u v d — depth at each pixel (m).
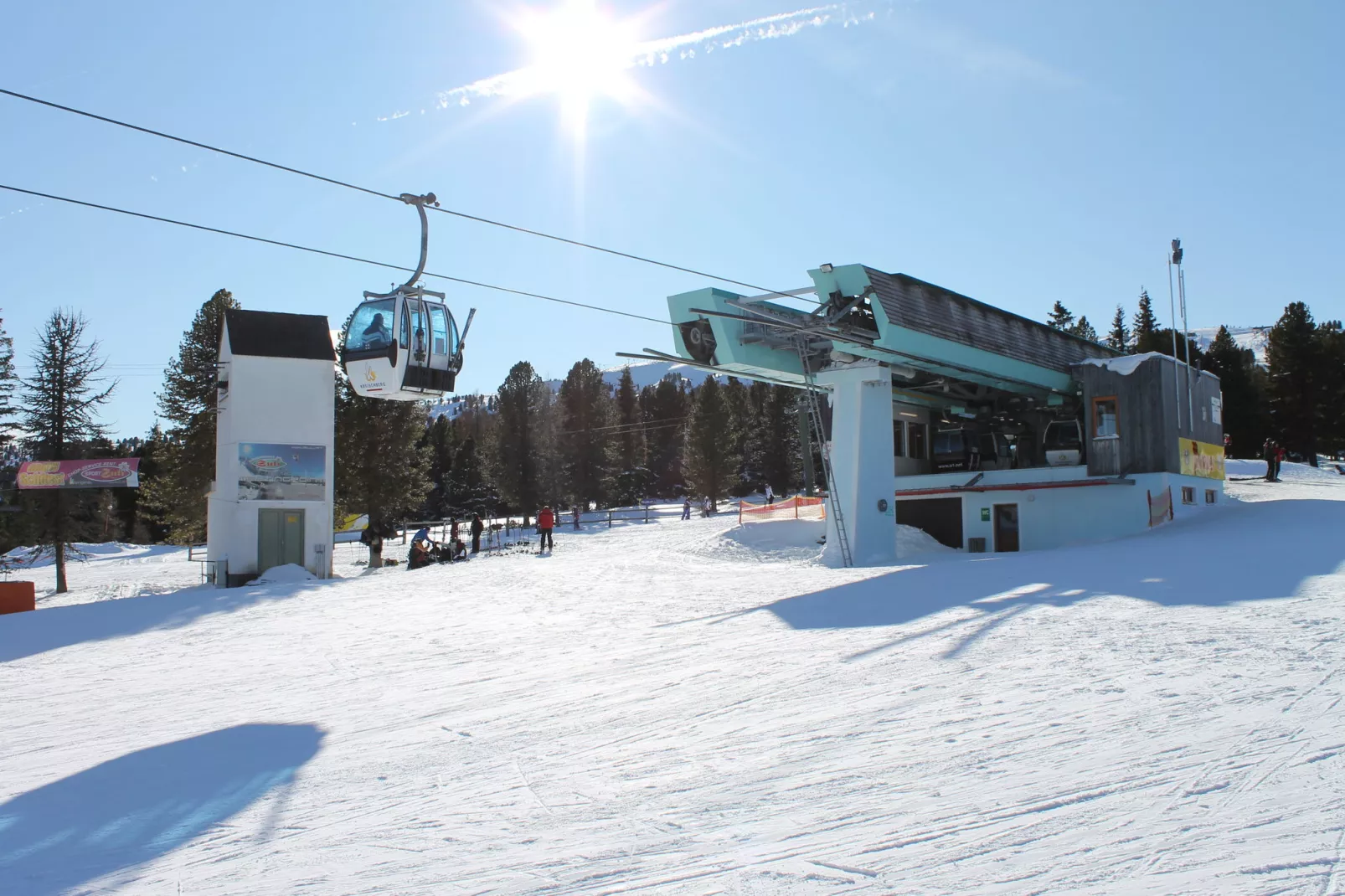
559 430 74.38
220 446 32.94
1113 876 4.48
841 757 6.97
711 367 26.58
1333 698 7.58
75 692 12.66
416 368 20.38
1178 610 12.73
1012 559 22.17
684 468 77.25
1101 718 7.45
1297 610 12.09
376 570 39.03
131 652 16.16
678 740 7.91
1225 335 70.00
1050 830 5.16
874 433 26.72
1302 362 65.25
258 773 7.93
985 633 11.87
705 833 5.59
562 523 62.94
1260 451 65.44
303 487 32.31
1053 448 32.84
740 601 17.45
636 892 4.76
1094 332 87.75
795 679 10.00
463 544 37.41
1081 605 13.70
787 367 27.44
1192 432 31.44
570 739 8.30
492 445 72.81
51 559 60.34
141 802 7.21
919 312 25.42
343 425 46.69
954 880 4.59
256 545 31.64
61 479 36.78
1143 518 29.11
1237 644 10.09
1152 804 5.44
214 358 48.06
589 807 6.31
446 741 8.62
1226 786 5.66
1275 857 4.55
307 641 16.25
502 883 5.04
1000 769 6.36
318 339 33.31
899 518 34.28
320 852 5.82
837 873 4.80
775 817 5.77
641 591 20.72
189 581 42.22
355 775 7.65
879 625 13.27
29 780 8.05
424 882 5.16
